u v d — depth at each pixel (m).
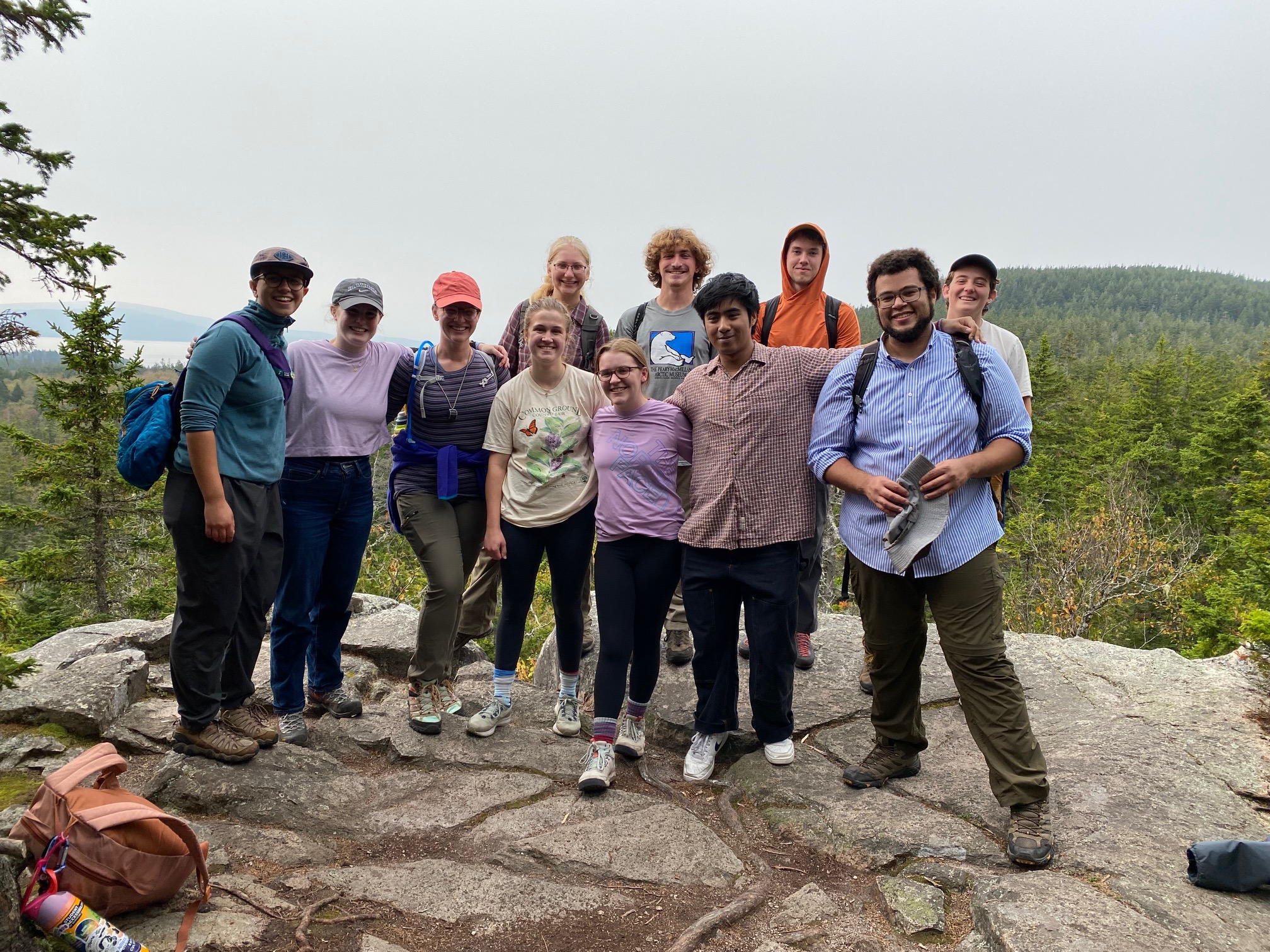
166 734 3.96
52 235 3.92
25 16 3.85
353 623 5.71
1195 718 4.14
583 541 3.89
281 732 3.90
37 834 2.34
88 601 15.57
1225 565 21.95
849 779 3.54
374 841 3.20
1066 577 19.77
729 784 3.76
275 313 3.37
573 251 4.49
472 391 3.92
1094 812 3.18
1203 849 2.68
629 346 3.63
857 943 2.55
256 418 3.33
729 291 3.45
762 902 2.81
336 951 2.43
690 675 4.73
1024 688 4.59
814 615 4.84
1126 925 2.39
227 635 3.37
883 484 2.97
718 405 3.57
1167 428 39.22
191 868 2.52
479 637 4.70
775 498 3.50
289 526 3.72
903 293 2.97
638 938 2.61
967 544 2.98
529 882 2.85
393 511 4.07
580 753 4.05
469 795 3.58
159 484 14.81
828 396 3.27
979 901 2.58
